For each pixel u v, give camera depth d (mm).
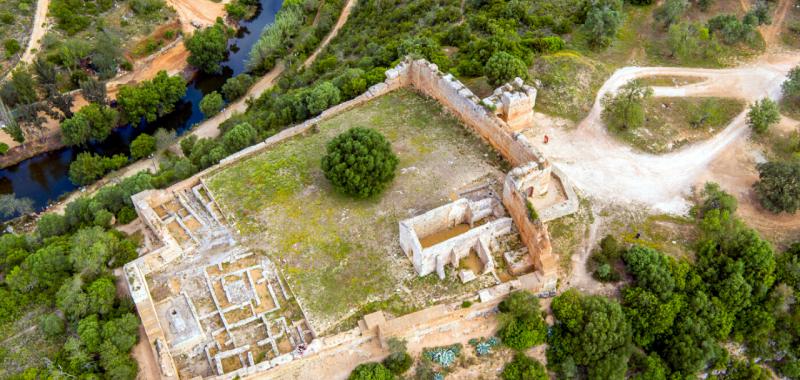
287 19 138500
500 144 81125
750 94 93312
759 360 69312
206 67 132625
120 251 73375
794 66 98250
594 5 108375
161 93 120750
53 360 65312
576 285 69375
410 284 68500
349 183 74000
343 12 146250
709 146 85625
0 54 128250
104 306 67062
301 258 71938
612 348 64312
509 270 69938
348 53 124375
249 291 69562
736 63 99312
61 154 115375
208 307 68562
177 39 140125
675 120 89188
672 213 76688
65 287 68062
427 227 71312
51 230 81938
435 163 82188
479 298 66000
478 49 100125
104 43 126125
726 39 102438
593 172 81812
